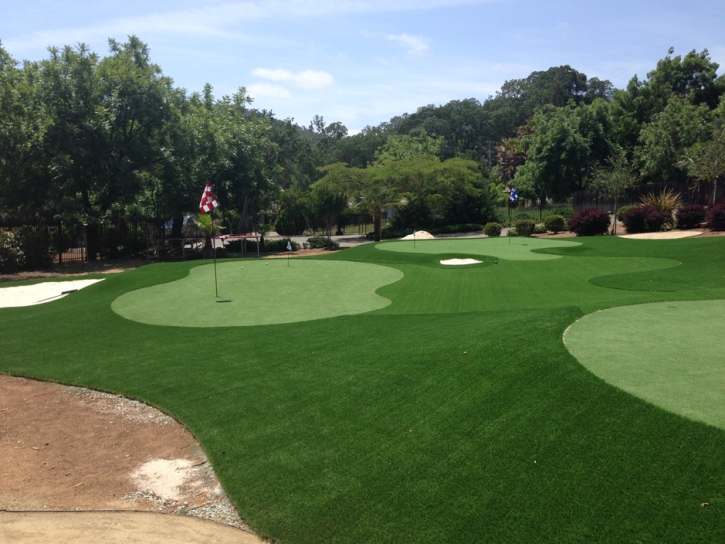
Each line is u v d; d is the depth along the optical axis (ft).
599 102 160.15
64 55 93.30
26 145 86.12
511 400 19.76
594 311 31.45
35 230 91.61
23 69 93.40
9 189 90.22
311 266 66.39
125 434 21.58
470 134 340.80
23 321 41.70
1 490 17.66
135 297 48.34
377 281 55.26
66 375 28.48
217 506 16.42
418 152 213.05
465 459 16.94
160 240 111.86
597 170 141.28
